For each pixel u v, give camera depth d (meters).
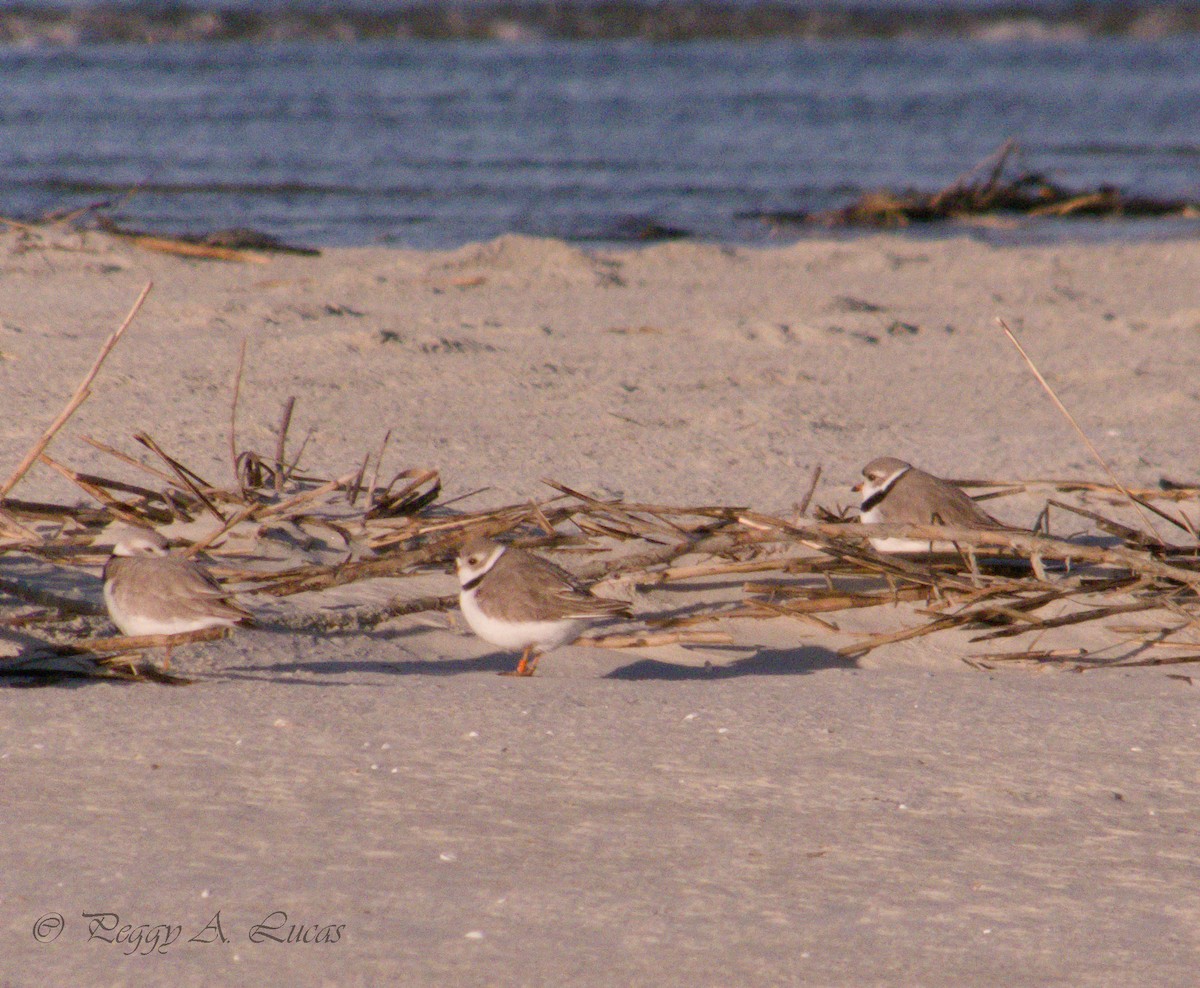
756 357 20.02
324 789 7.35
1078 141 48.50
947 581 11.04
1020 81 65.31
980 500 13.19
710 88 58.97
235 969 5.56
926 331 22.36
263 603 10.22
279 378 17.06
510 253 27.17
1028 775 7.85
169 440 14.17
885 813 7.29
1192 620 10.75
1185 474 14.74
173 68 59.28
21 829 6.74
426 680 9.29
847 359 20.20
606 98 54.84
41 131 42.38
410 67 62.72
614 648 10.30
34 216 29.97
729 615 10.75
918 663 10.44
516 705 8.73
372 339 19.02
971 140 48.03
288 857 6.54
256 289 23.52
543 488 13.27
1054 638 10.80
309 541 11.34
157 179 36.06
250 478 12.48
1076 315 23.84
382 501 12.06
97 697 8.59
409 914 6.03
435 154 41.50
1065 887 6.50
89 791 7.21
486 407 16.44
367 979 5.51
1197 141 49.09
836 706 8.96
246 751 7.82
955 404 17.84
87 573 10.46
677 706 8.86
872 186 39.31
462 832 6.89
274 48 68.19
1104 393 18.70
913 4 86.12
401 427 15.36
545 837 6.87
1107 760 8.10
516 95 54.84
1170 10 86.50
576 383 17.83
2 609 9.70
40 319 19.66
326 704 8.62
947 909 6.24
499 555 9.45
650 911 6.13
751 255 28.86
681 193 37.53
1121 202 37.81
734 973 5.63
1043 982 5.63
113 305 21.19
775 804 7.37
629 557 11.06
